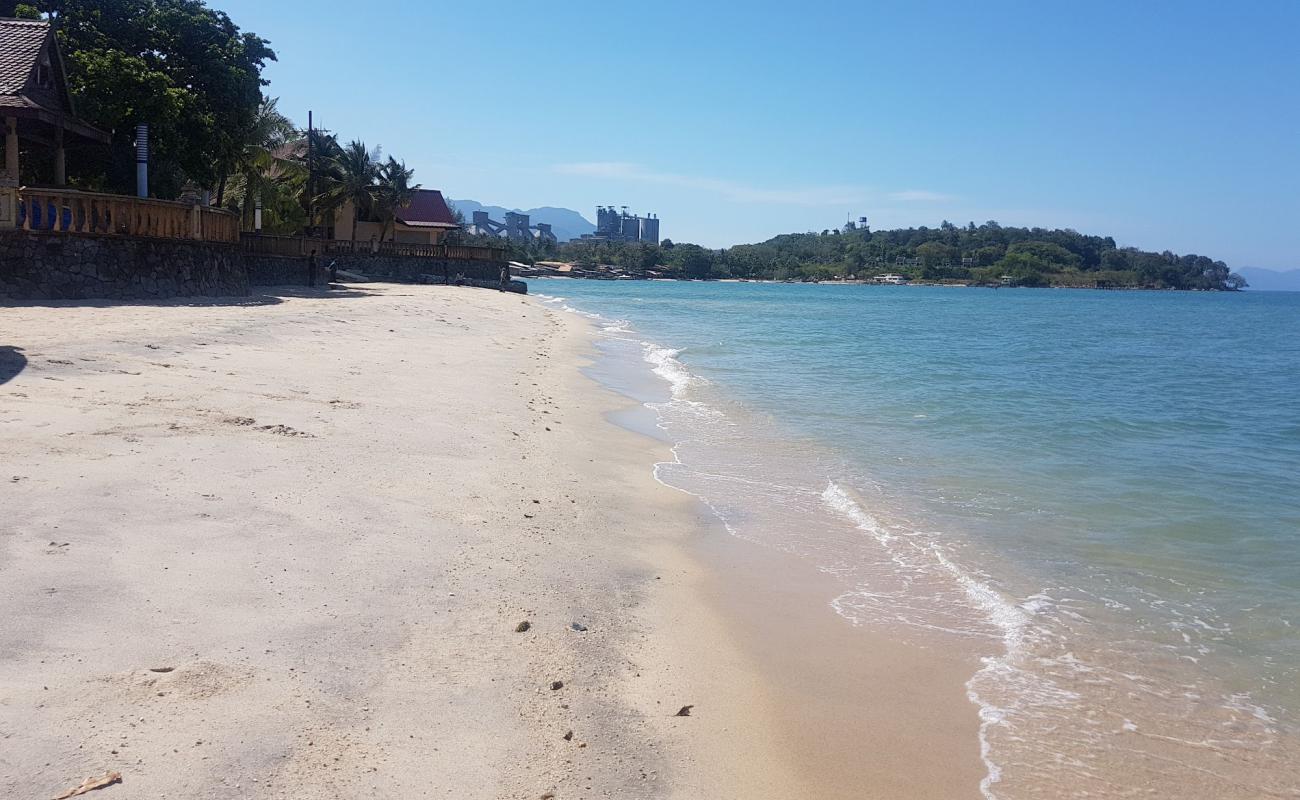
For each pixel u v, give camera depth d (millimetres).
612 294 106750
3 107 21344
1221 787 5008
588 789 4395
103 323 16906
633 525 9398
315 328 21516
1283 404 22406
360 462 9523
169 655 4957
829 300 119938
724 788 4660
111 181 32469
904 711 5781
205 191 38531
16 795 3652
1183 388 26094
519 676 5453
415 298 39969
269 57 37094
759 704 5715
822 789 4785
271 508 7559
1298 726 5742
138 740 4137
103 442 8633
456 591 6566
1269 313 109375
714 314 64000
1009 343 44125
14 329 14984
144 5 32969
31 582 5551
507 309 42188
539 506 9305
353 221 67375
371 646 5469
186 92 31500
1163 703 6008
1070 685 6242
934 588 8086
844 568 8555
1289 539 9891
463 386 16375
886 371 26906
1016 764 5188
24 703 4297
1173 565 8922
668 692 5703
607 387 20297
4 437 8375
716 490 11336
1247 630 7277
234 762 4082
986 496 11555
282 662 5078
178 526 6824
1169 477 13195
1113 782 5035
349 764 4230
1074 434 16859
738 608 7406
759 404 18906
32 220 20781
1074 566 8828
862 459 13578
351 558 6797
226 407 11008
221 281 27922
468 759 4461
